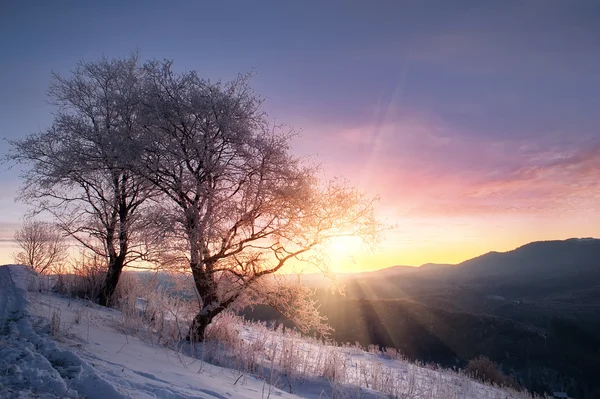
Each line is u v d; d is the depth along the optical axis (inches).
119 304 552.4
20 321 289.7
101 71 585.6
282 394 288.7
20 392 159.9
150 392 193.9
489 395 467.2
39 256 844.0
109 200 550.9
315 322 467.8
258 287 452.8
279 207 418.3
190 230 402.6
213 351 399.9
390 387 376.2
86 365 204.8
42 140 552.4
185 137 433.1
